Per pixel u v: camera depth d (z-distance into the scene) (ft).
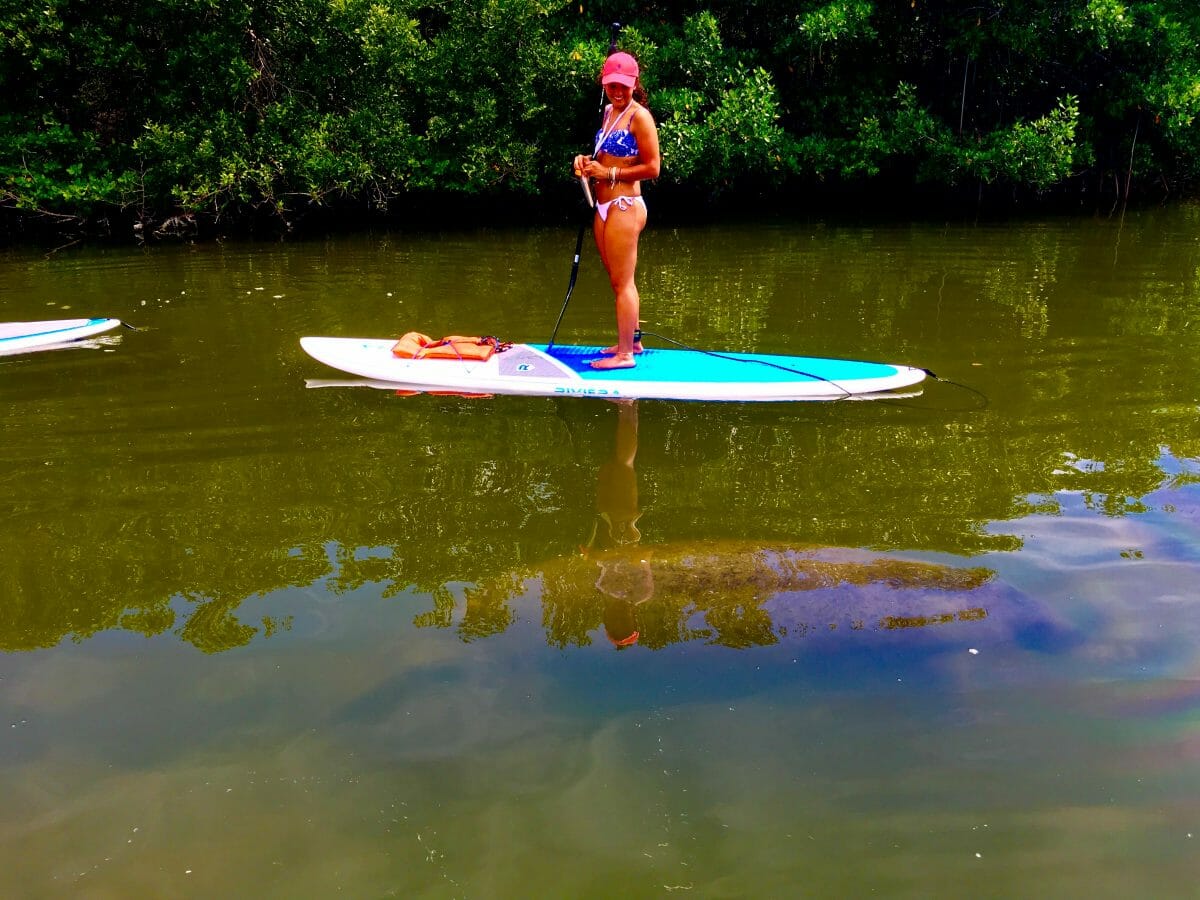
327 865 6.48
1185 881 6.23
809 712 8.08
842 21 39.37
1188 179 45.55
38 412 16.05
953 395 16.75
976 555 10.73
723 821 6.86
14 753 7.64
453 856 6.56
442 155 39.34
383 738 7.81
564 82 39.55
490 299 25.02
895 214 41.63
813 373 17.39
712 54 40.01
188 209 36.68
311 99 38.88
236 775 7.37
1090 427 14.89
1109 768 7.29
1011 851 6.51
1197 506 11.88
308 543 11.43
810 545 11.07
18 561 10.93
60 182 35.47
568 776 7.35
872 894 6.18
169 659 8.97
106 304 24.47
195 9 35.29
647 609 9.75
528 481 13.42
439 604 9.96
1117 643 8.90
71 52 35.50
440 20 43.39
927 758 7.47
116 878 6.38
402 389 17.49
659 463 14.08
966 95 44.83
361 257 32.04
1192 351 18.86
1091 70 43.96
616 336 21.07
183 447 14.55
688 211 43.01
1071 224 37.52
